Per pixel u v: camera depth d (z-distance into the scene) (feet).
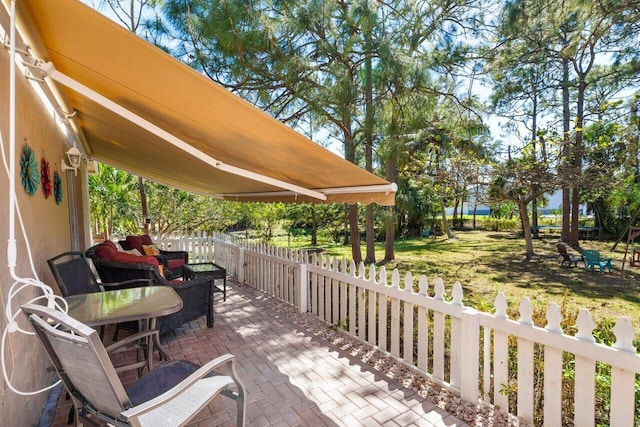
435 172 39.70
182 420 7.00
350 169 12.80
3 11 6.53
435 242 71.31
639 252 41.57
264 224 53.47
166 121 11.49
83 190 26.71
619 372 8.14
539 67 45.75
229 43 19.45
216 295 24.31
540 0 31.07
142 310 9.87
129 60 7.29
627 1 29.53
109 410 6.61
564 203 63.82
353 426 10.03
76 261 14.38
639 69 41.73
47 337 6.79
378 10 24.40
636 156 32.01
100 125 16.78
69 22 6.37
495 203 45.62
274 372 13.19
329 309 18.22
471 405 11.04
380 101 26.11
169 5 20.88
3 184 8.13
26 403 9.19
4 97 8.39
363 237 75.72
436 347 12.35
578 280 34.12
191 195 46.62
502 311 10.64
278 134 9.90
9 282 8.36
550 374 9.47
